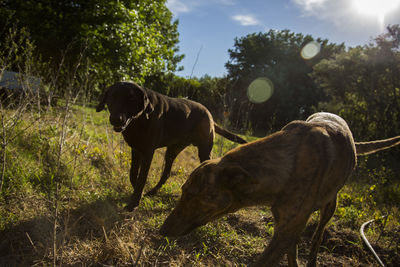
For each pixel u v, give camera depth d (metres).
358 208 4.48
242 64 36.09
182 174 5.09
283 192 1.93
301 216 1.93
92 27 10.09
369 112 15.28
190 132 4.29
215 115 7.41
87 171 4.02
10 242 2.47
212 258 2.73
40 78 4.74
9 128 3.72
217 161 1.95
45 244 2.50
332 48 34.97
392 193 5.14
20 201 3.04
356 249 3.05
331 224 3.62
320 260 2.87
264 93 30.28
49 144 4.05
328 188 2.10
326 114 2.72
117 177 4.27
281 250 1.92
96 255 2.44
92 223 2.98
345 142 2.27
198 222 1.91
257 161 1.94
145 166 3.56
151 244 2.78
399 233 3.51
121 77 10.84
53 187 3.36
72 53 9.93
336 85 20.47
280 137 2.07
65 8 10.53
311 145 2.01
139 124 3.43
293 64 33.19
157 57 11.48
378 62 17.11
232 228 3.32
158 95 3.78
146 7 12.05
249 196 1.90
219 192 1.83
